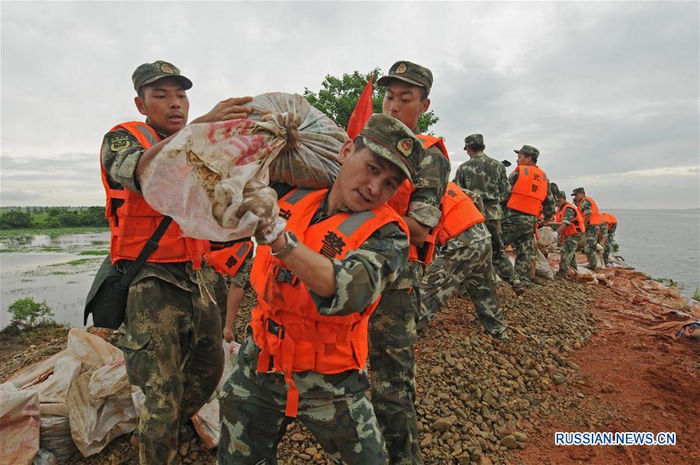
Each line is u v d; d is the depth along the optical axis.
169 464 2.23
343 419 1.61
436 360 3.98
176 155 1.26
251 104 1.60
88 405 2.64
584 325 5.86
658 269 18.66
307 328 1.49
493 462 2.95
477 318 5.13
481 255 4.32
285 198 1.64
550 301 6.50
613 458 3.09
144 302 2.25
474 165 6.05
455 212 4.28
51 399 2.62
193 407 2.67
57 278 11.19
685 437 3.35
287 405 1.54
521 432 3.26
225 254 2.64
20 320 6.48
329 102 7.15
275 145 1.42
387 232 1.44
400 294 2.41
